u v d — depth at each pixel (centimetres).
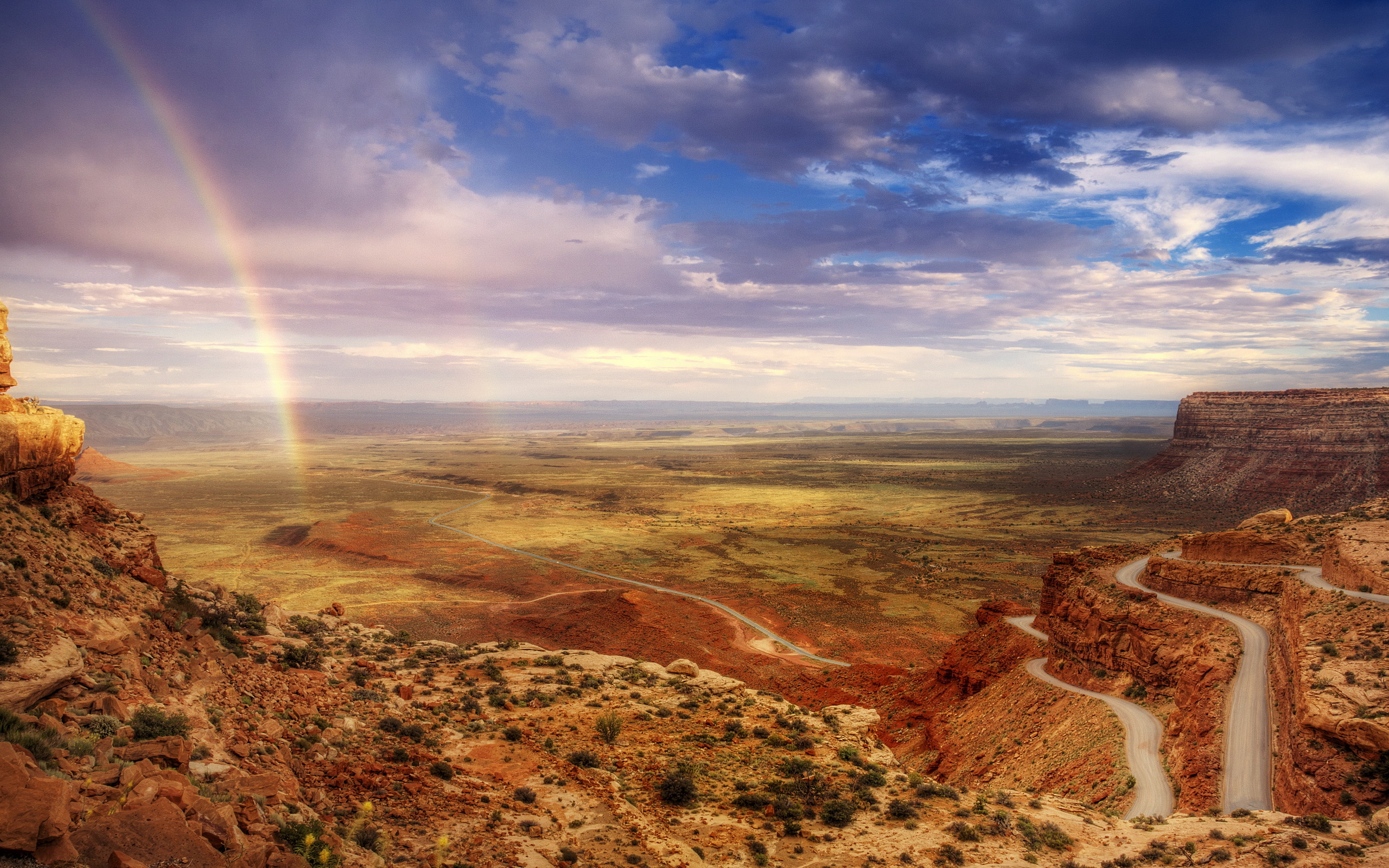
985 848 2361
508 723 3338
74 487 3019
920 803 2769
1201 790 3519
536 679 4247
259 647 3222
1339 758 3112
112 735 1592
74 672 1762
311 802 1884
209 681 2394
